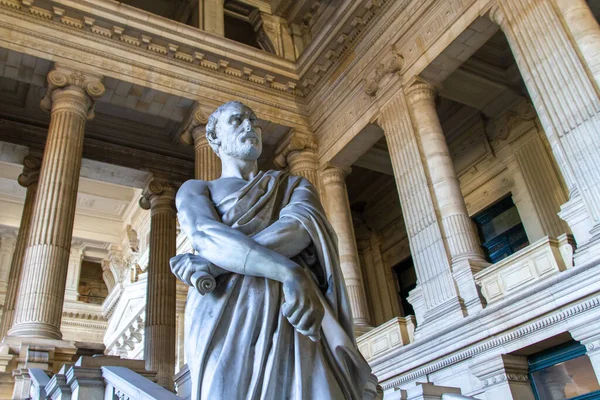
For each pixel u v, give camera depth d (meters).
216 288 1.69
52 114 14.12
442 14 14.02
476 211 17.94
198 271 1.67
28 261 11.99
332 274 1.78
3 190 26.22
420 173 13.47
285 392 1.55
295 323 1.56
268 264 1.62
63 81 14.22
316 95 18.08
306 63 17.81
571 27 10.74
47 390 5.06
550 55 10.89
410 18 14.99
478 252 12.13
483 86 16.53
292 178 2.09
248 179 2.14
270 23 19.92
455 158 18.95
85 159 18.91
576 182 9.93
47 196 12.74
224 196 1.96
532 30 11.40
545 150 16.03
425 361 11.71
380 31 15.86
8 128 17.70
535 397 10.19
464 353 10.94
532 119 16.48
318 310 1.58
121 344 24.05
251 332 1.59
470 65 16.09
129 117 19.12
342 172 17.45
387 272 21.89
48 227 12.34
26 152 18.05
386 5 15.73
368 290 22.20
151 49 16.09
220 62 16.95
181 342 20.12
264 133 17.98
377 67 15.55
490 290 11.11
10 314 15.30
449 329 11.26
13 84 16.95
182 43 16.30
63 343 10.89
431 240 12.66
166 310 17.69
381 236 22.45
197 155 15.97
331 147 17.20
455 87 16.41
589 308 9.02
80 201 28.22
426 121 14.01
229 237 1.67
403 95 14.72
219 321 1.62
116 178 19.98
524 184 16.48
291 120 17.91
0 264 25.72
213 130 2.27
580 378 9.59
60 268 12.09
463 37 13.42
